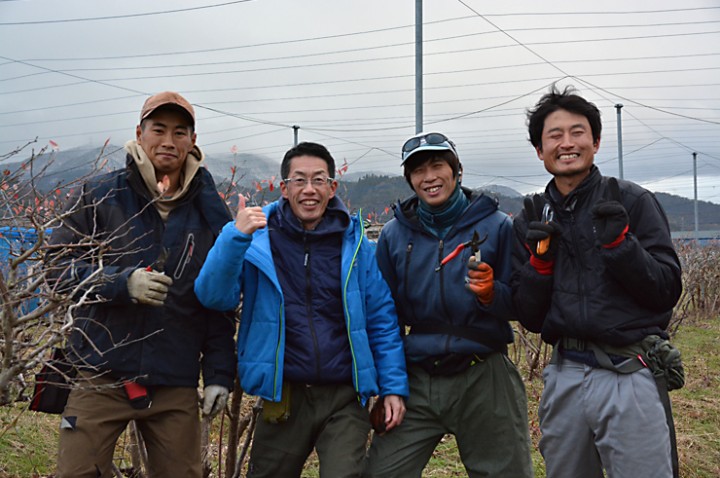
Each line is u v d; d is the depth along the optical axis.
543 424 2.79
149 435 2.71
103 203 2.69
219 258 2.56
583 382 2.62
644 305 2.54
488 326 2.91
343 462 2.70
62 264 2.51
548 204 2.72
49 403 2.55
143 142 2.74
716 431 5.70
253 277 2.89
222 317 2.87
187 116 2.74
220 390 2.74
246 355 2.80
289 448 2.88
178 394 2.70
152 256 2.70
